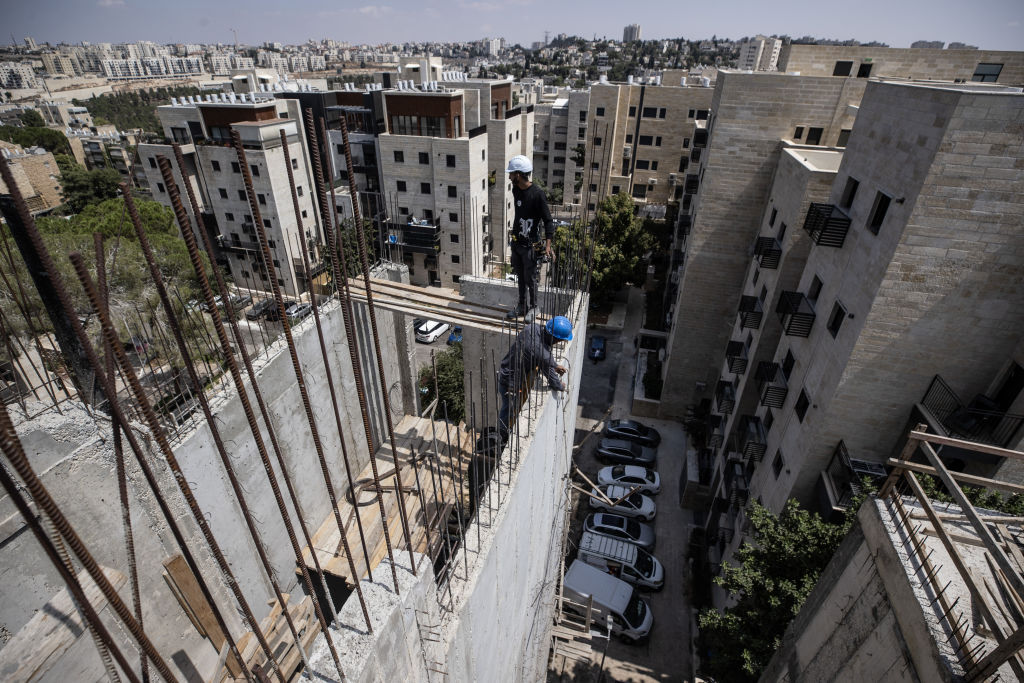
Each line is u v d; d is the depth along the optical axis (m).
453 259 41.38
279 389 8.73
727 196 22.16
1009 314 10.37
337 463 10.59
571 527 23.36
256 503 8.55
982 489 10.60
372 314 3.24
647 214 46.31
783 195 18.70
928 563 6.13
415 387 13.15
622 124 47.25
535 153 57.44
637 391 29.92
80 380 5.77
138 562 6.21
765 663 12.47
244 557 8.37
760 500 16.88
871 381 11.90
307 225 37.50
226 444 7.79
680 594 20.64
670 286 36.06
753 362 19.42
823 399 12.94
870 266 11.52
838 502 12.55
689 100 44.66
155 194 39.94
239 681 7.16
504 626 7.46
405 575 4.58
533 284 9.09
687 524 23.48
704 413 27.89
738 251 23.25
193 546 7.01
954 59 26.19
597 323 39.41
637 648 18.75
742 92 20.11
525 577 8.65
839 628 7.69
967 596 5.93
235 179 35.03
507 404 8.43
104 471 5.82
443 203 39.50
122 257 19.92
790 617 12.28
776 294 17.84
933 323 10.90
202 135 36.81
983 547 6.53
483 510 6.09
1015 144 9.12
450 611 5.24
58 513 1.85
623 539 22.11
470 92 43.78
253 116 35.12
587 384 32.75
